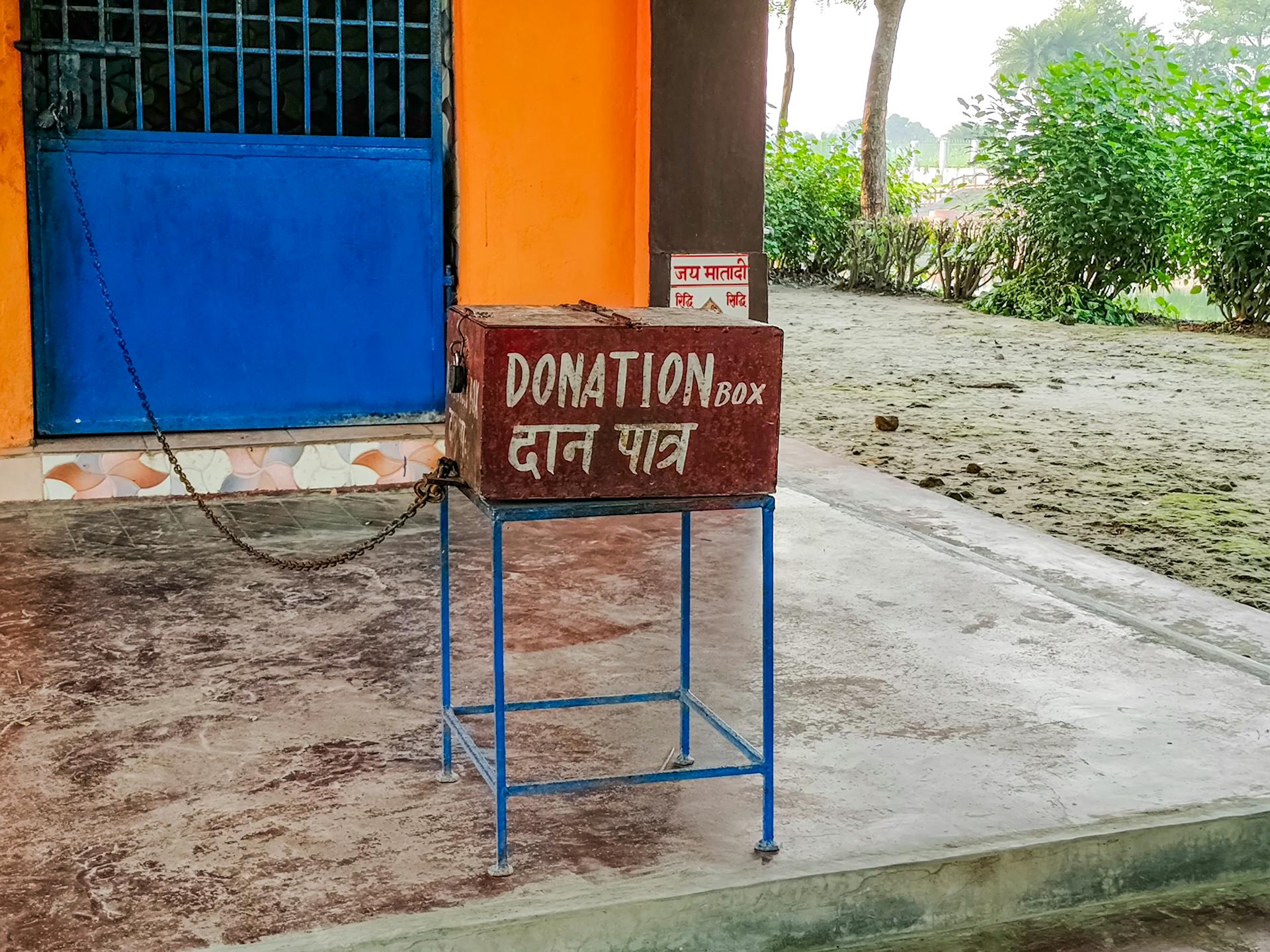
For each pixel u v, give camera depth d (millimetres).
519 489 3039
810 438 10070
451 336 3441
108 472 6570
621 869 3137
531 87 7059
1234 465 9172
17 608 5000
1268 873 3527
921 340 16297
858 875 3148
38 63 6477
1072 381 13062
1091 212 18422
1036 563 5984
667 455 3092
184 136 6734
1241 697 4332
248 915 2906
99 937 2811
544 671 4461
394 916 2906
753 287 7441
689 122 7207
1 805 3424
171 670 4422
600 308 3428
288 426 7148
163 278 6812
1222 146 17609
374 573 5559
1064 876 3334
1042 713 4172
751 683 4387
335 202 7039
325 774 3648
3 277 6418
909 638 4871
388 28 7039
